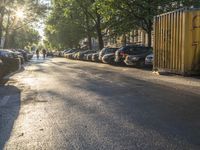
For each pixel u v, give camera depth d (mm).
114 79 21719
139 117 10250
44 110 11578
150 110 11250
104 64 41812
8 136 8461
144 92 15414
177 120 9773
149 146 7383
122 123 9531
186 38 21422
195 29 21453
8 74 27094
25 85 19219
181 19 21703
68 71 30047
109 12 40344
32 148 7461
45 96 14773
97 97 14242
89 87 17703
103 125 9344
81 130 8859
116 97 14141
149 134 8352
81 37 73188
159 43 24719
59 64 44719
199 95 14203
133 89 16547
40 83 20141
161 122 9570
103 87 17594
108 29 51500
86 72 28375
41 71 30688
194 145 7414
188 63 21609
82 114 10836
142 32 57531
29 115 10820
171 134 8320
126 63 33531
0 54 28797
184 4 36031
